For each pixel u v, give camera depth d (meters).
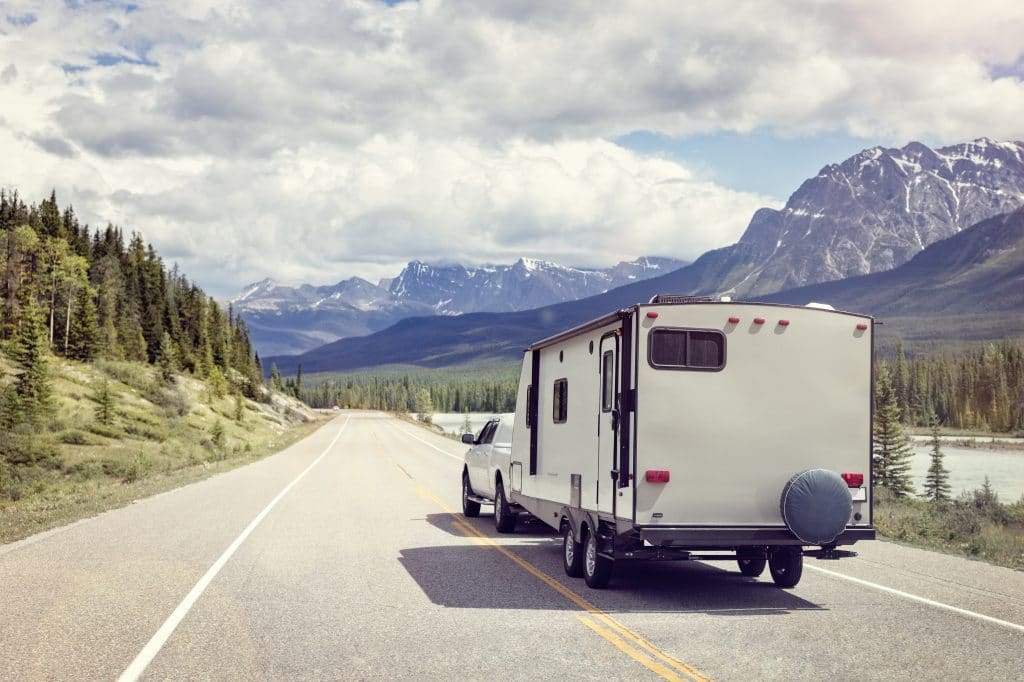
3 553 11.97
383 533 14.77
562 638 7.59
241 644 7.21
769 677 6.39
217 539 13.60
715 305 9.45
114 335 98.94
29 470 43.44
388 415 166.50
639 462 9.16
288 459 39.84
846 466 9.72
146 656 6.76
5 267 91.81
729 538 9.26
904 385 161.25
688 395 9.32
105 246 131.38
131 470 31.56
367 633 7.69
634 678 6.33
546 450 12.35
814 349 9.72
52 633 7.49
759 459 9.44
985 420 150.88
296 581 10.17
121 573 10.50
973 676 6.46
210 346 113.81
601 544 9.92
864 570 11.39
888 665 6.75
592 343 10.44
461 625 8.07
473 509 18.06
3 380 61.62
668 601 9.37
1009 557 12.41
